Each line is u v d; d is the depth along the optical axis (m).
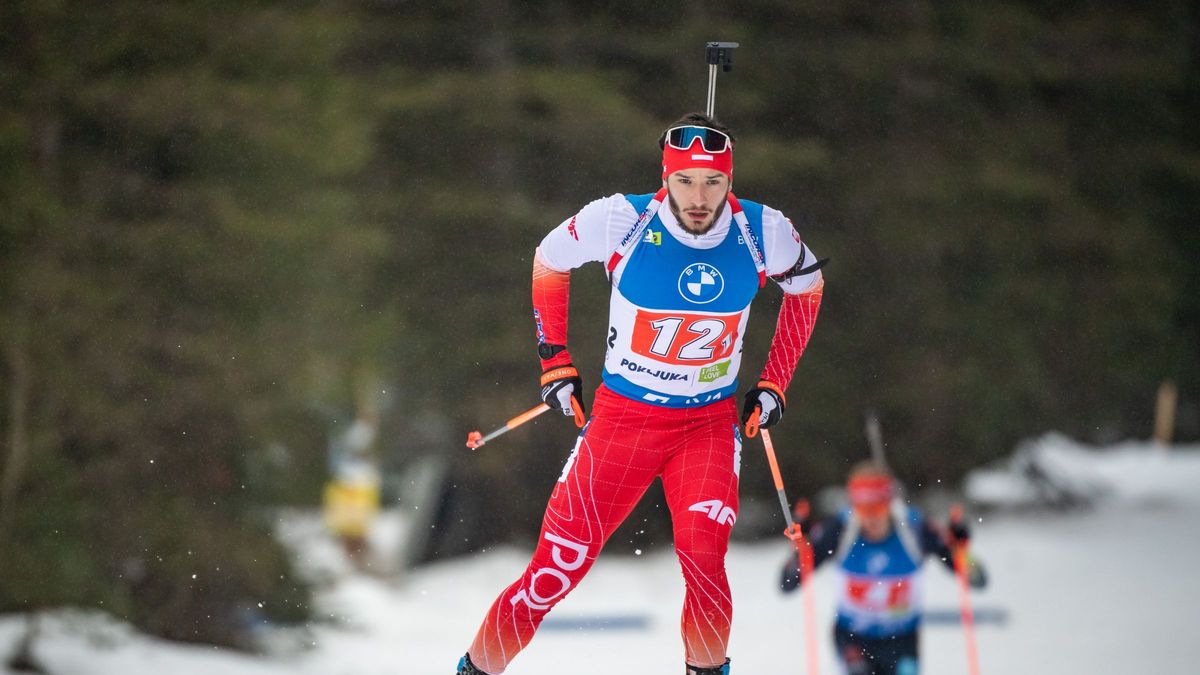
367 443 53.69
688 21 57.78
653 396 14.12
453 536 55.06
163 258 37.50
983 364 59.62
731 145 13.36
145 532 35.44
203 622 36.78
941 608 44.38
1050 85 65.19
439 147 55.62
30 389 34.38
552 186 55.78
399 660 38.47
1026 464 66.44
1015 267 60.62
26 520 32.91
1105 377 66.75
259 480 38.34
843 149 59.31
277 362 38.56
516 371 54.47
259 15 41.47
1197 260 69.50
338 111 43.69
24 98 36.16
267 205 40.62
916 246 58.41
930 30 60.56
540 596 14.06
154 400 36.31
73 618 33.22
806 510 25.08
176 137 39.31
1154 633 40.34
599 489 14.09
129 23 38.22
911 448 60.41
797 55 58.78
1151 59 65.12
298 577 38.62
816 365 57.56
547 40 56.62
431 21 57.88
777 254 13.86
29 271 34.62
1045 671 35.41
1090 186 65.12
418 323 53.03
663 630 41.19
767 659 37.44
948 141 60.09
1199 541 58.12
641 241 13.64
